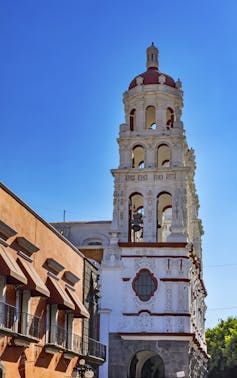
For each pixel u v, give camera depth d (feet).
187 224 182.70
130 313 171.83
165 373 167.22
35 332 104.58
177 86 194.80
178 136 186.50
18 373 96.99
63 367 120.78
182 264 174.70
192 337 168.35
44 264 112.98
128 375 168.45
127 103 194.80
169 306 171.94
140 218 183.52
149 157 186.91
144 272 175.32
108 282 175.32
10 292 95.55
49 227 116.16
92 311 154.10
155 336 169.07
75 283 134.51
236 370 320.91
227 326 361.10
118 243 177.78
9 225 96.73
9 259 92.43
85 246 184.44
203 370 226.17
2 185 93.30
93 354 146.72
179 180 183.21
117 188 184.85
